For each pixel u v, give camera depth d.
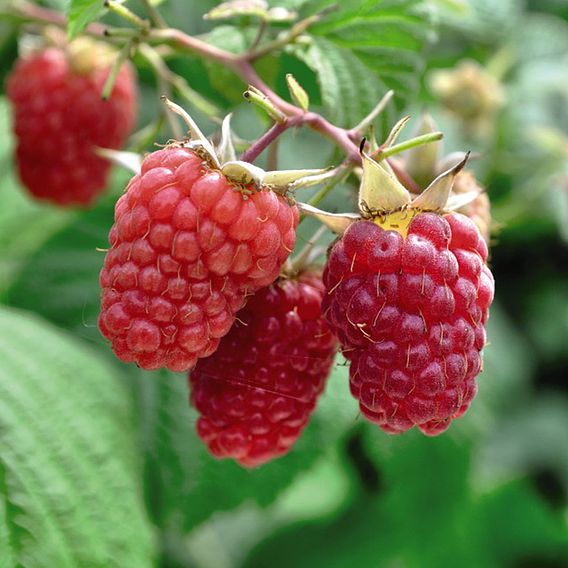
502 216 0.32
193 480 0.27
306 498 0.37
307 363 0.21
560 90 0.36
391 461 0.31
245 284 0.19
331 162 0.22
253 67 0.24
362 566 0.36
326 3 0.24
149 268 0.19
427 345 0.19
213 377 0.21
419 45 0.23
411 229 0.19
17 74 0.27
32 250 0.29
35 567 0.24
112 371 0.27
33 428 0.25
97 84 0.27
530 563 0.37
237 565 0.36
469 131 0.34
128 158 0.22
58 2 0.28
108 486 0.25
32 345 0.26
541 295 0.36
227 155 0.19
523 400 0.37
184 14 0.29
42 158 0.27
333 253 0.19
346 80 0.23
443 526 0.34
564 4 0.39
